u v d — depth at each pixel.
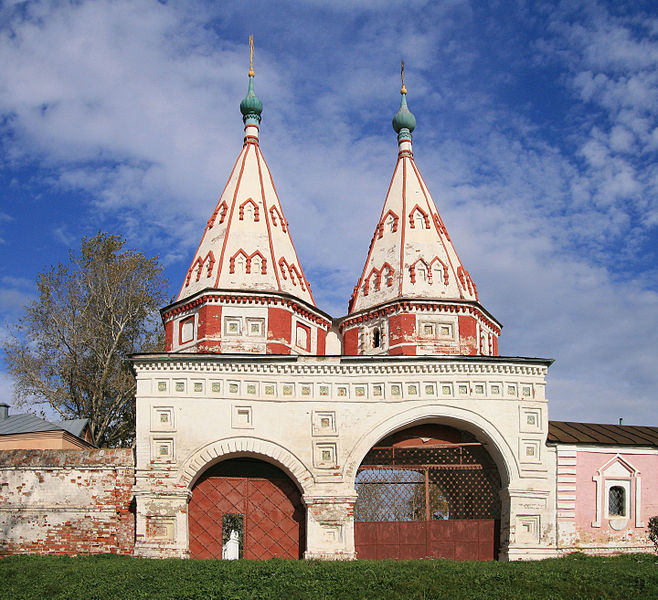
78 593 22.03
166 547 27.94
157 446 28.92
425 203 37.41
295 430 29.53
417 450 31.33
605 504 30.50
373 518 30.20
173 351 33.97
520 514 29.45
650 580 22.86
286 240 36.56
